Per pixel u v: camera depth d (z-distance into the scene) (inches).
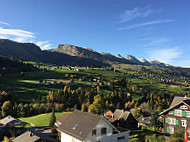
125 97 7313.0
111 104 5590.6
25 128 2674.7
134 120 2942.9
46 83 7746.1
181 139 1286.9
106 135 1331.2
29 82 7810.0
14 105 4559.5
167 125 1766.7
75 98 6058.1
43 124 2989.7
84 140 1154.7
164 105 7298.2
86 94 6747.1
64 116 2527.1
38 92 6540.4
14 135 2090.3
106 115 3144.7
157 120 2132.1
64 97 5851.4
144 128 2117.4
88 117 1357.0
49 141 1541.6
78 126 1307.8
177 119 1690.5
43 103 5044.3
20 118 3772.1
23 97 5821.9
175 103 1817.2
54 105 5004.9
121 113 3053.6
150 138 1494.8
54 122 2790.4
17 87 6899.6
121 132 1450.5
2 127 2851.9
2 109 4205.2
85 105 4854.8
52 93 5949.8
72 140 1264.8
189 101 1706.4
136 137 1663.4
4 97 5196.9
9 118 3250.5
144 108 5511.8
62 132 1366.9
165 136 1658.5
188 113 1615.4
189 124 1595.7
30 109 4338.1
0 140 2012.8
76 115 1467.8
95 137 1248.2
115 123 2787.9
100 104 3233.3
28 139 1531.7
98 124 1277.1
